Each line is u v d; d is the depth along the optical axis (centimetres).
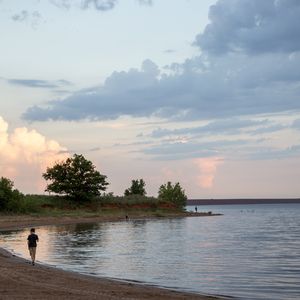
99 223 9581
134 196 15000
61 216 10300
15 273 2442
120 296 1888
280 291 2225
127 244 4906
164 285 2378
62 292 1911
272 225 9619
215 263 3309
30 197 11188
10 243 4781
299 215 17300
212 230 7706
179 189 16425
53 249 4281
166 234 6544
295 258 3638
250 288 2302
